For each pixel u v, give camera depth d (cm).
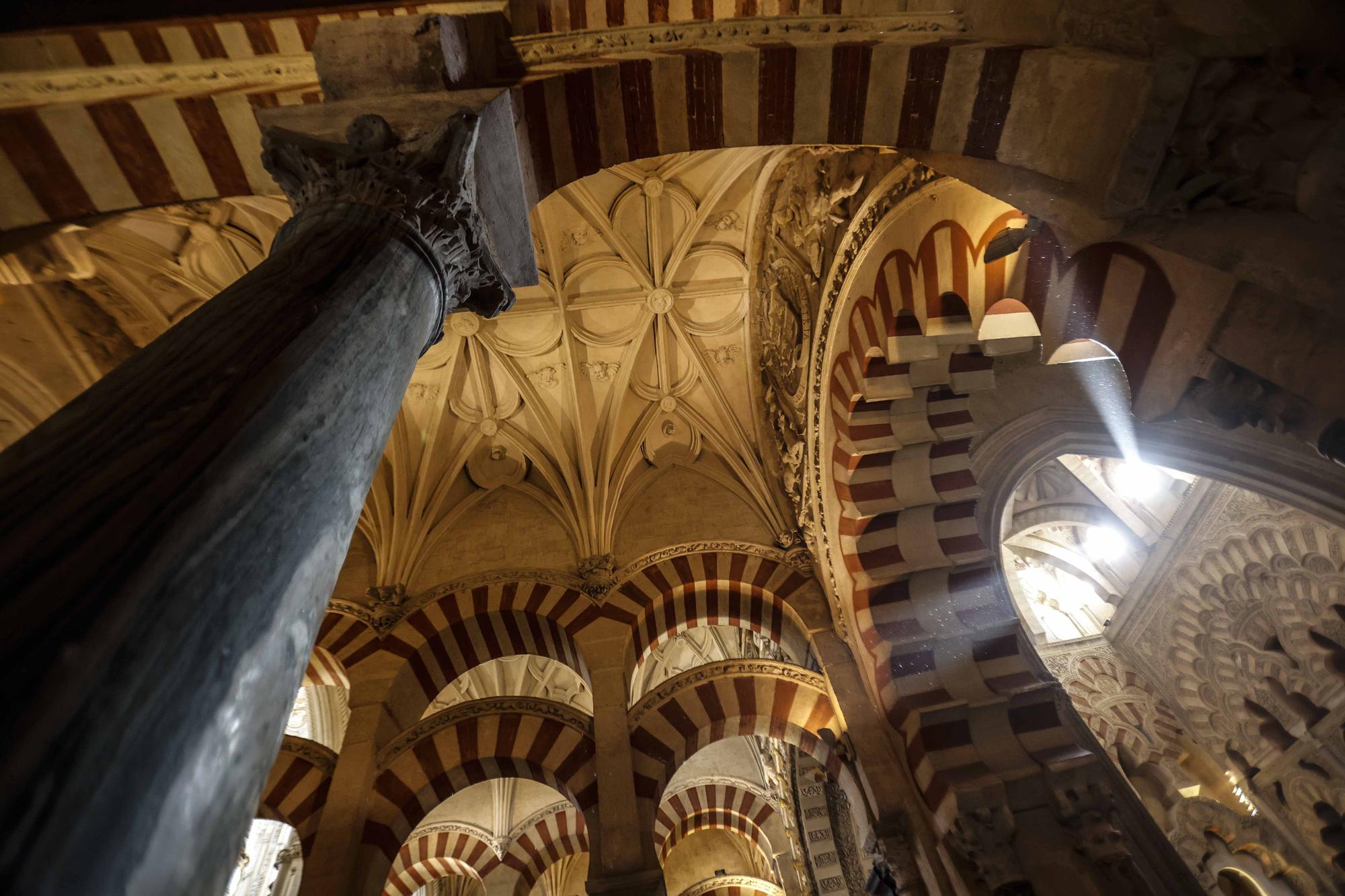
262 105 386
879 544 765
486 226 317
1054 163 369
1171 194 330
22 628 106
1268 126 300
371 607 941
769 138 425
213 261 742
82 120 371
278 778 776
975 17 399
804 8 423
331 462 182
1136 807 591
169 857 102
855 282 744
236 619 132
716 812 1321
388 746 803
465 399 1055
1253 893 1017
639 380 1077
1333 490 573
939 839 630
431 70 326
